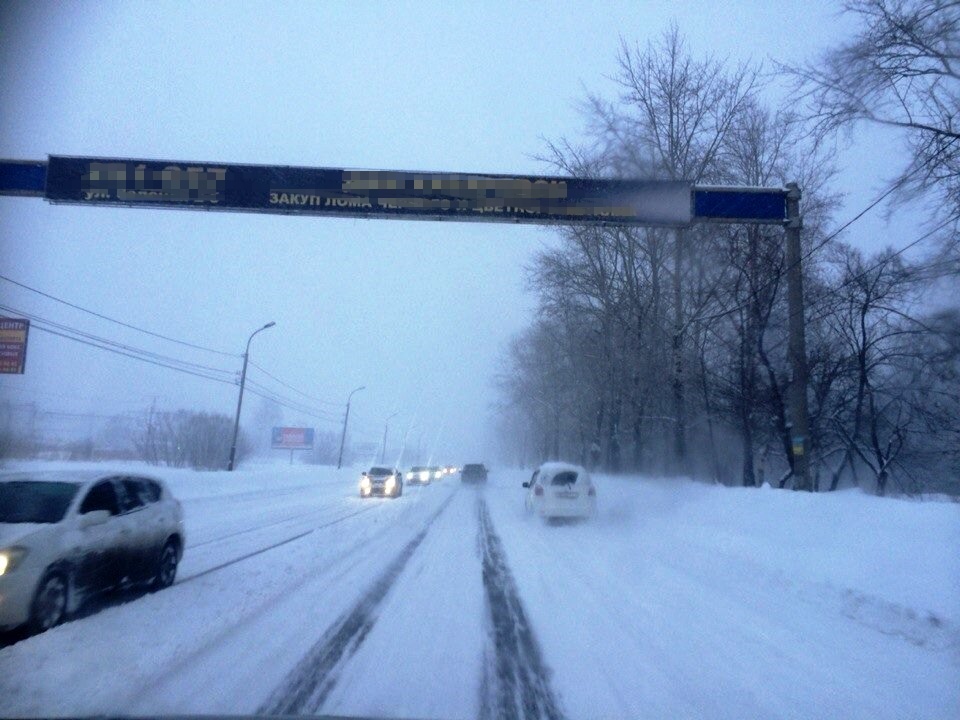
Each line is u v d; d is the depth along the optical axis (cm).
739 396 2053
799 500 1167
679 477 2089
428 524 1944
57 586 749
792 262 1577
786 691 583
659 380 2461
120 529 876
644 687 593
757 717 530
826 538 1016
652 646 712
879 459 2183
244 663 636
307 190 1566
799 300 1558
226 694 557
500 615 843
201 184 1564
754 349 1948
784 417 1817
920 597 770
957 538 801
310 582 1039
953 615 716
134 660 631
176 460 5781
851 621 802
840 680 609
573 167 2319
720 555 1209
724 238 2030
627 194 1570
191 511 2336
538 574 1125
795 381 1525
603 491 2336
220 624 770
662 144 2348
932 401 2180
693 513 1527
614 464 2844
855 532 970
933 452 2214
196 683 580
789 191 1584
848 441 2306
